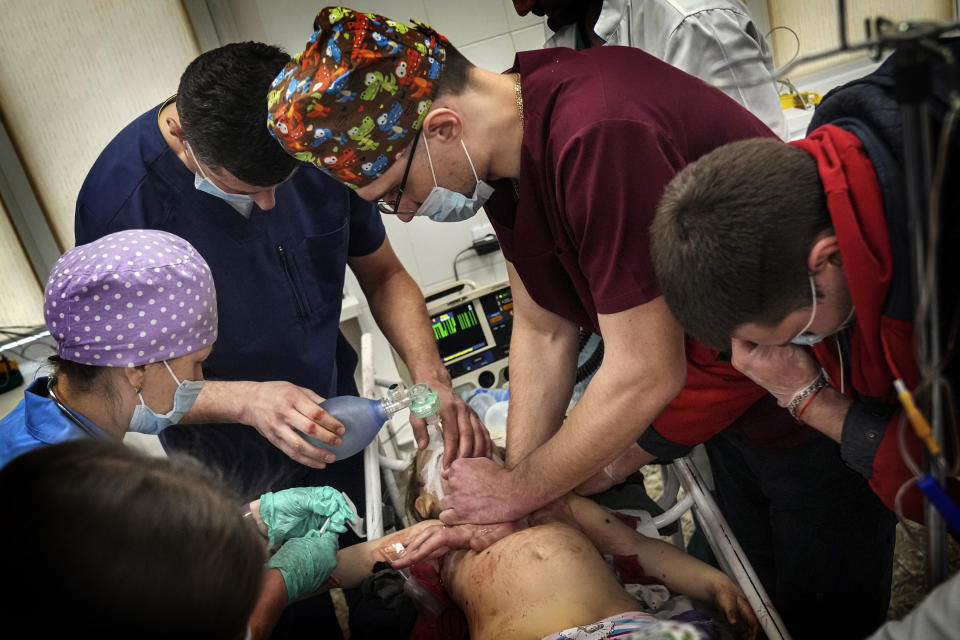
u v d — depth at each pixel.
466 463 1.62
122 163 1.71
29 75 2.77
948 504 0.82
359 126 1.26
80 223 1.75
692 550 2.02
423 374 1.95
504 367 2.71
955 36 0.87
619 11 2.22
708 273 0.95
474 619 1.49
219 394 1.68
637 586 1.51
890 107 0.93
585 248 1.24
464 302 2.65
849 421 1.15
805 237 0.93
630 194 1.17
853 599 1.67
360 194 1.39
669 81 1.28
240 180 1.46
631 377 1.28
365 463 1.87
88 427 1.33
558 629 1.32
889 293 0.95
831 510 1.59
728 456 1.87
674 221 0.98
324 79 1.22
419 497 1.79
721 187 0.93
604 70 1.26
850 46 0.69
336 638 1.92
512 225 1.53
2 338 2.97
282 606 1.38
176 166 1.69
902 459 1.09
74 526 0.62
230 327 1.80
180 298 1.38
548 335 1.75
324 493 1.60
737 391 1.49
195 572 0.65
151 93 2.93
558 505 1.67
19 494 0.64
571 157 1.20
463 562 1.57
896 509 1.01
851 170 0.93
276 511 1.58
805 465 1.56
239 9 2.93
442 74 1.27
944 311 0.90
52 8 2.72
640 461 1.68
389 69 1.22
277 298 1.84
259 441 1.90
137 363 1.36
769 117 2.11
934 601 0.74
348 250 2.01
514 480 1.54
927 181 0.69
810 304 0.98
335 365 2.05
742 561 1.45
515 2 2.30
